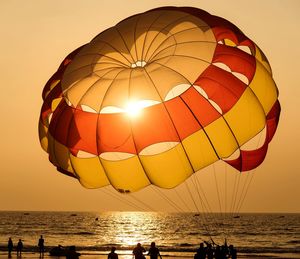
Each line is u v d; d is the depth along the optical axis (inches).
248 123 2972.4
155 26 3134.8
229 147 2938.0
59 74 3309.5
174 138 2883.9
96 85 3016.7
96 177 3041.3
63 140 2999.5
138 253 3321.9
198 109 2933.1
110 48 3115.2
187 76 2974.9
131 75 3004.4
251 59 3083.2
